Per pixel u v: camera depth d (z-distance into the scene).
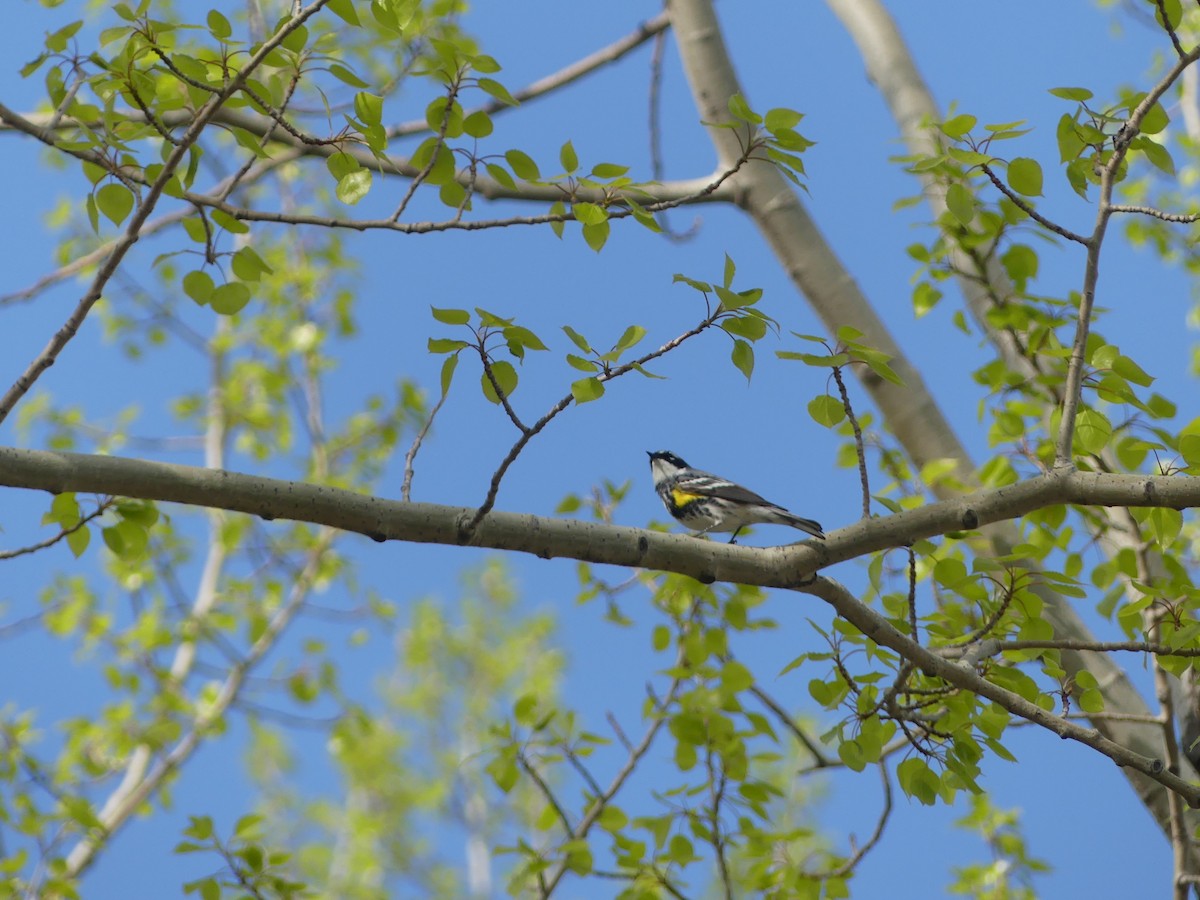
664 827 11.16
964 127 7.79
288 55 7.13
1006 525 11.03
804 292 12.36
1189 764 10.09
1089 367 8.79
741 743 11.16
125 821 18.48
